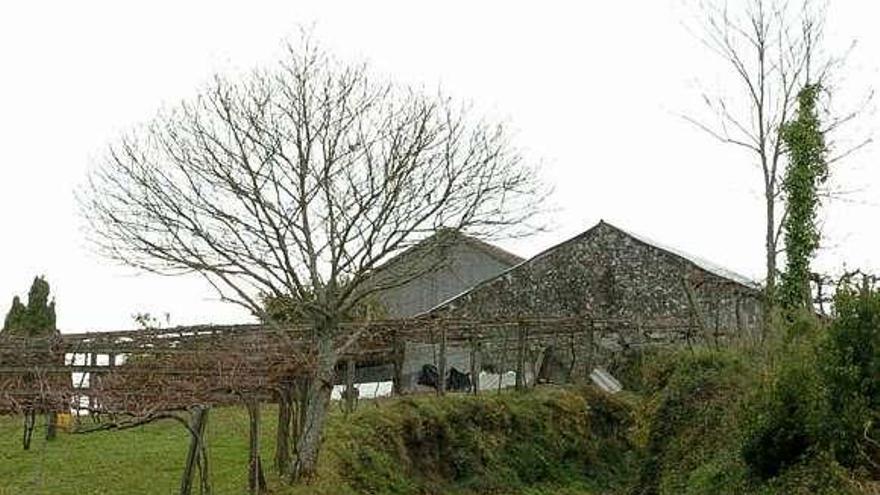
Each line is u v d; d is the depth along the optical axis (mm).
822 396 13414
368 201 19484
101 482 19547
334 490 18859
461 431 24203
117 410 16406
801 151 21891
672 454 18547
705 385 18844
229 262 18797
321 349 19438
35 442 24078
